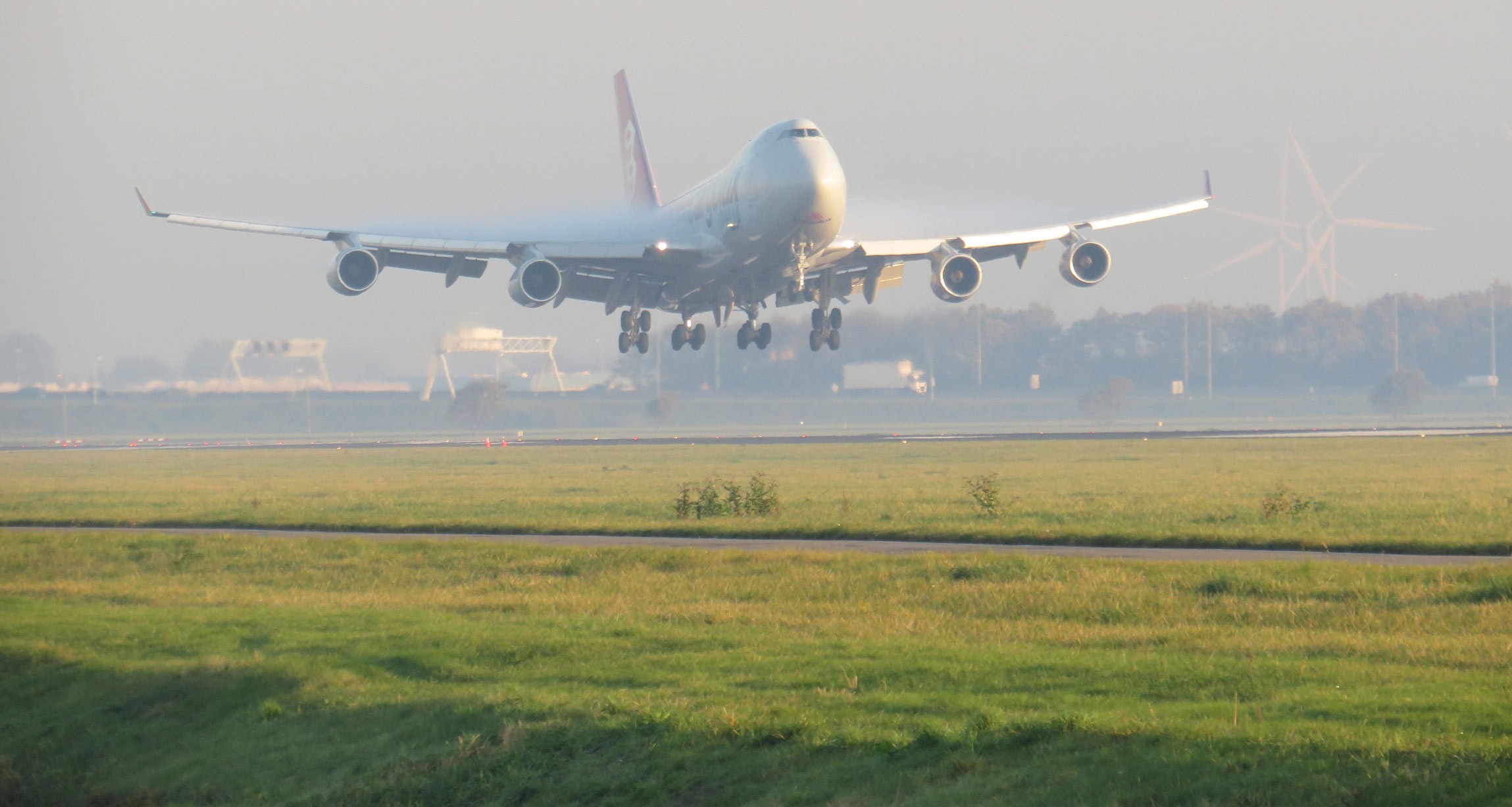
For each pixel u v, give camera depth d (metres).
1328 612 98.31
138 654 104.12
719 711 74.69
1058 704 70.88
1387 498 198.12
